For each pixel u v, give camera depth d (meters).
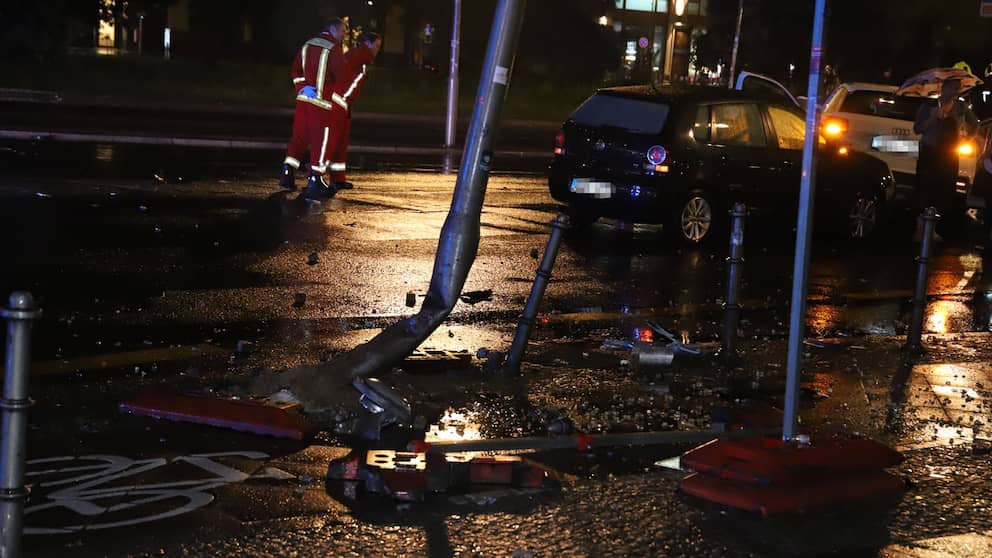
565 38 51.06
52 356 7.43
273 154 20.19
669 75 56.69
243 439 6.05
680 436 6.50
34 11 37.16
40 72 34.31
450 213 6.99
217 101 31.86
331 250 11.71
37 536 4.73
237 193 15.16
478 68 49.19
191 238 11.84
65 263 10.27
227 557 4.61
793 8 48.78
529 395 7.18
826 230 15.70
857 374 8.20
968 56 45.34
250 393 6.73
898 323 10.18
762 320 9.96
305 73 15.06
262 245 11.72
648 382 7.66
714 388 7.60
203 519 4.97
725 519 5.31
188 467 5.61
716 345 8.77
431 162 21.19
